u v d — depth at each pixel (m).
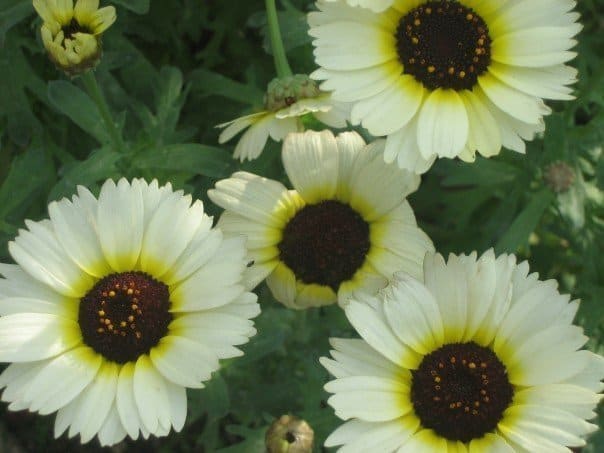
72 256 0.39
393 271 0.41
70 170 0.44
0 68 0.47
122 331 0.38
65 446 0.54
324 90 0.41
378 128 0.40
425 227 0.53
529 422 0.37
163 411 0.37
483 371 0.38
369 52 0.40
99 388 0.38
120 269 0.39
